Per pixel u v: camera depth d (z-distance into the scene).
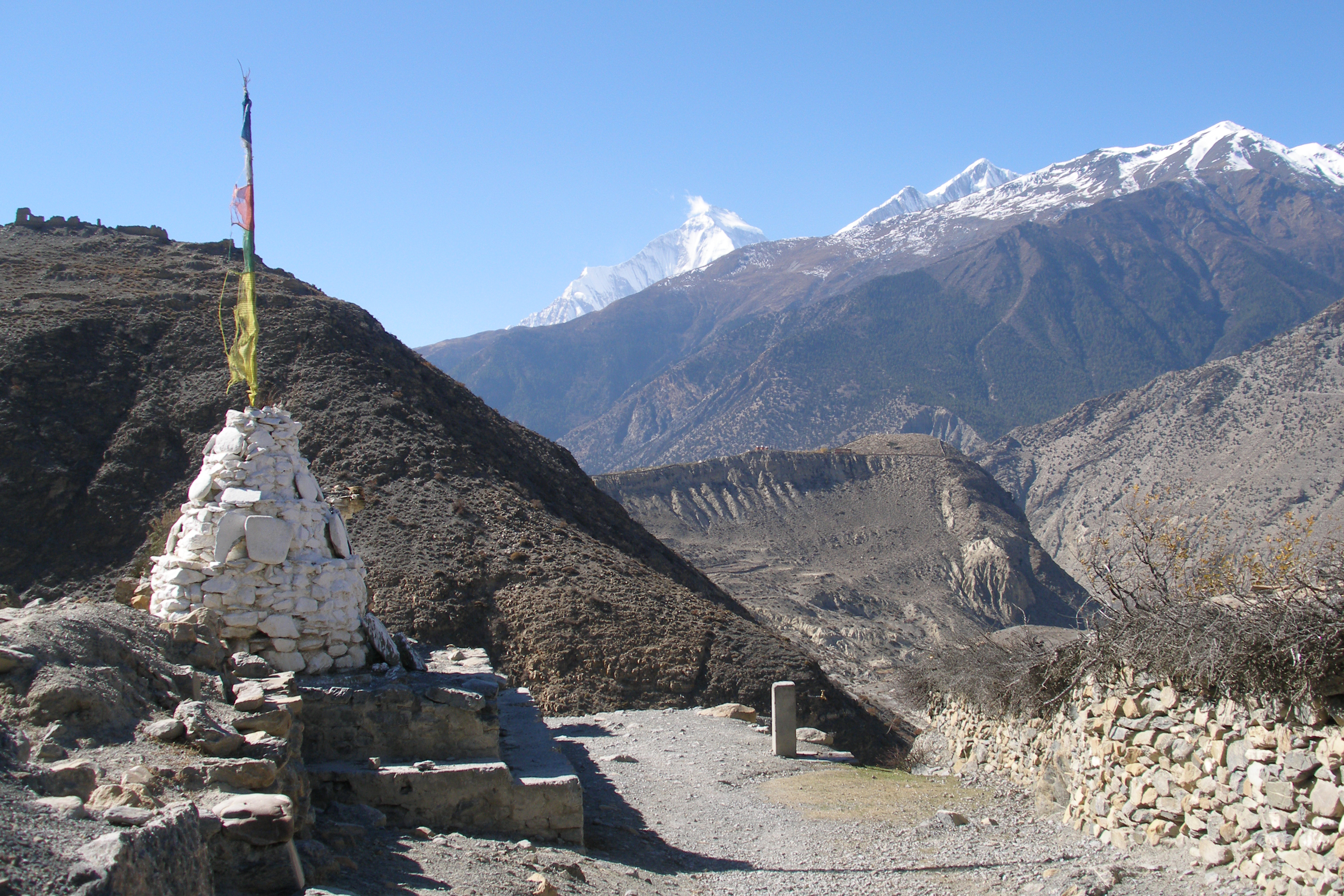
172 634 10.14
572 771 11.62
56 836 5.14
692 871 11.03
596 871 10.12
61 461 37.62
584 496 47.22
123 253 52.94
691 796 14.80
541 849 10.26
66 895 4.61
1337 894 7.94
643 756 17.83
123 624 9.67
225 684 10.06
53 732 7.35
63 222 56.72
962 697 17.73
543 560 35.44
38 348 41.34
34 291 45.91
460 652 16.08
